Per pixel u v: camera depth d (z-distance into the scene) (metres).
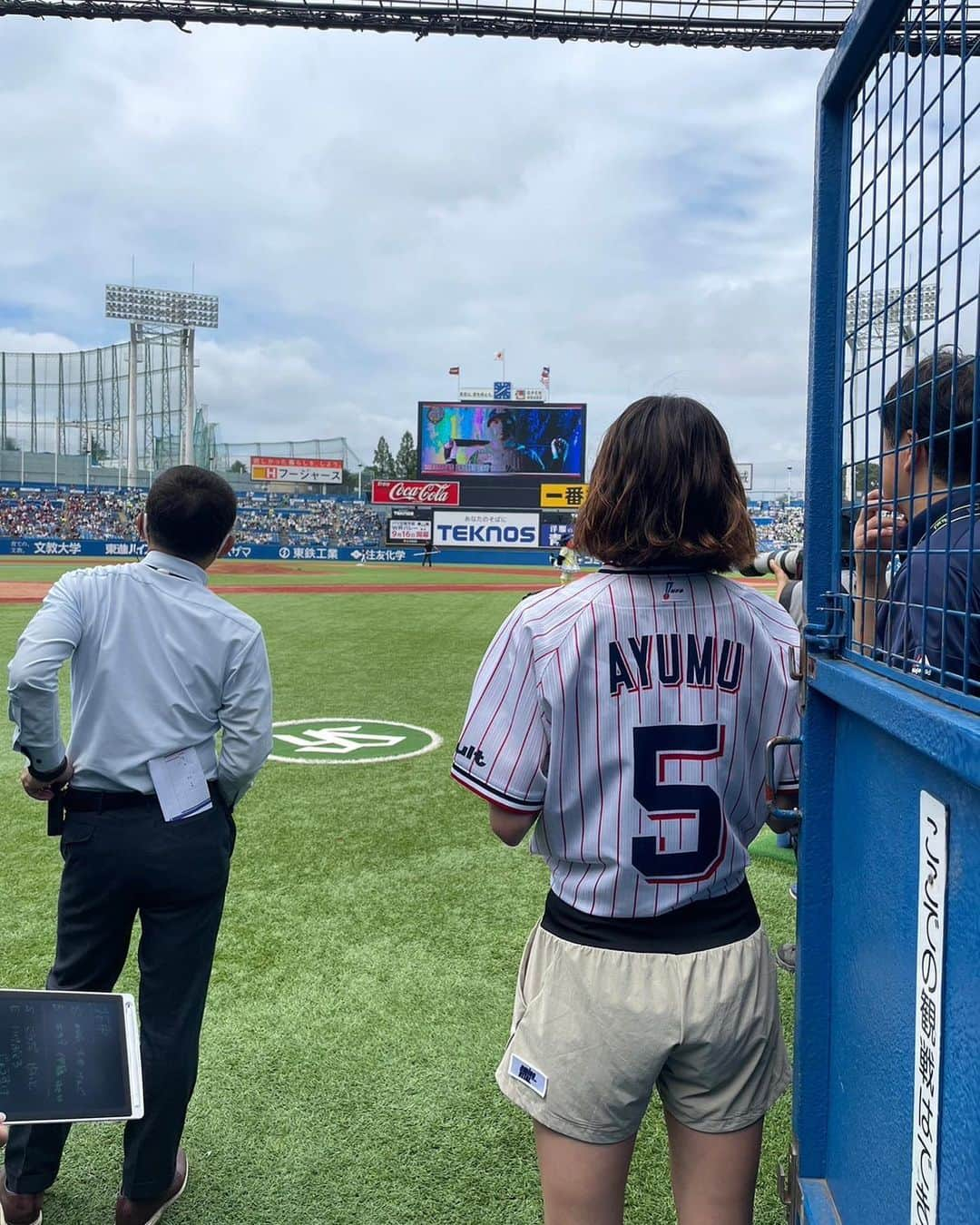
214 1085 2.75
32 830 4.96
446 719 7.73
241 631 2.20
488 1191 2.32
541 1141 1.44
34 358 56.91
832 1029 1.46
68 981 2.16
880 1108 1.23
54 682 1.98
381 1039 2.99
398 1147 2.49
